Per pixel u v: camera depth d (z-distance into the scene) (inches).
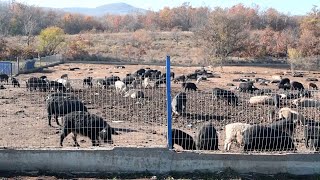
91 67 2048.5
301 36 2773.1
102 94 993.5
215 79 1557.6
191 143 510.0
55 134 582.6
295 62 2225.6
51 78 1515.7
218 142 544.4
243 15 3472.0
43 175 424.5
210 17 2669.8
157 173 431.5
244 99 957.8
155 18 4195.4
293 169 436.1
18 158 431.5
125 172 432.5
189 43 2974.9
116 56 2516.0
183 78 1422.2
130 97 951.0
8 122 661.3
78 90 1048.8
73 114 505.7
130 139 559.2
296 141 553.0
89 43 2923.2
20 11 3841.0
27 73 1700.3
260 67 2225.6
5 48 2295.8
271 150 472.4
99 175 427.5
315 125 573.9
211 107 848.3
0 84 1030.4
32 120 681.6
